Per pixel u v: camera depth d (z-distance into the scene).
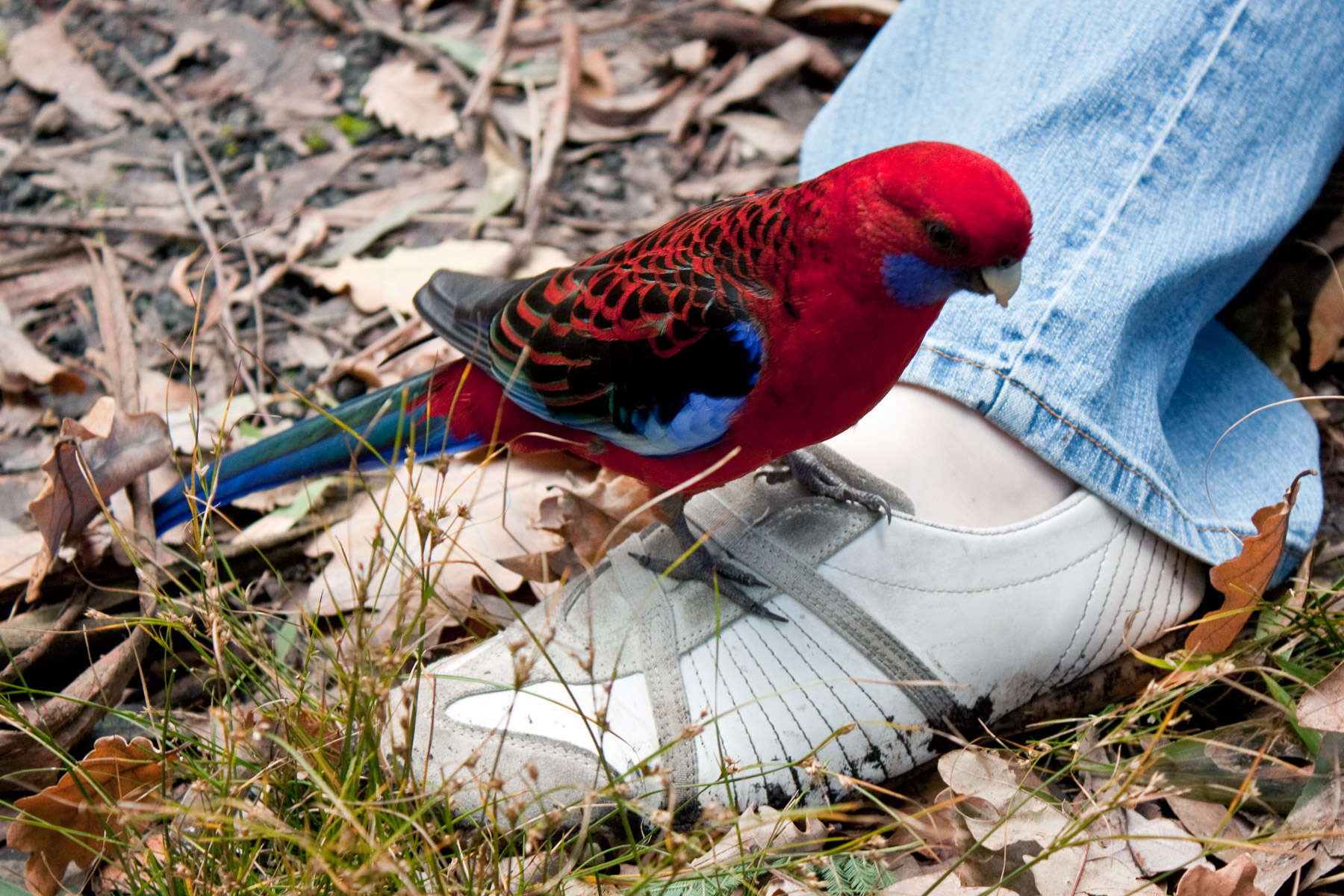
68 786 2.65
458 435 3.24
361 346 4.41
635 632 2.88
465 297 3.13
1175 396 3.52
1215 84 3.15
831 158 3.83
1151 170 3.10
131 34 5.68
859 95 3.82
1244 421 3.41
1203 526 3.12
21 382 4.19
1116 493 2.98
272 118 5.28
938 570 2.89
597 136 5.12
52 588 3.48
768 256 2.54
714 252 2.65
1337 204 4.01
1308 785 2.68
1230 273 3.29
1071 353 2.95
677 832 2.79
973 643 2.92
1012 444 2.99
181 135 5.23
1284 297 3.90
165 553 3.54
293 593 3.63
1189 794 2.82
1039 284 3.01
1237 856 2.65
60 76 5.45
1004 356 2.96
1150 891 2.58
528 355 2.87
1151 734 2.89
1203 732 2.95
